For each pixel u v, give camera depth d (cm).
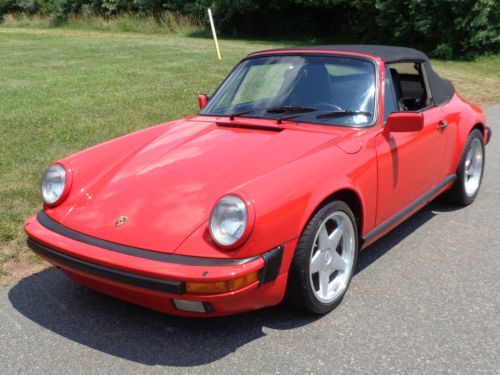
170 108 918
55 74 1345
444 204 519
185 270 258
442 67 1655
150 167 334
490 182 588
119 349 292
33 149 672
